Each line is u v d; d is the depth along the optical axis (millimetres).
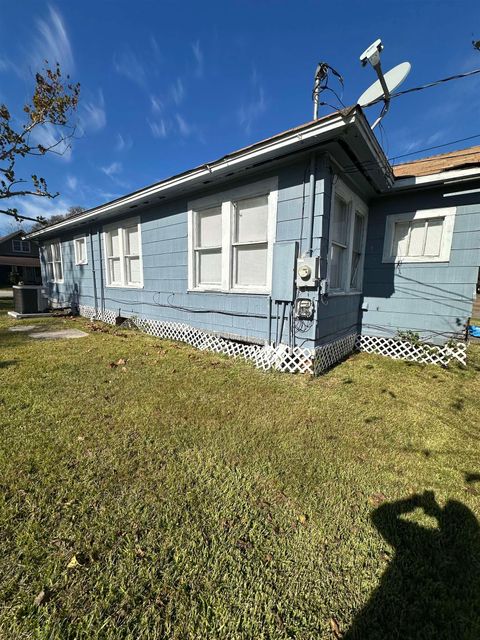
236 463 2111
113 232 7520
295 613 1170
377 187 4809
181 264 5660
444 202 4859
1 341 5750
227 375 3973
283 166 3975
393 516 1679
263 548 1447
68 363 4281
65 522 1537
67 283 9883
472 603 1226
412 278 5250
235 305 4805
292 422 2758
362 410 3082
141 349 5223
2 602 1160
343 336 5125
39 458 2062
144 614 1140
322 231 3730
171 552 1402
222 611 1163
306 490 1864
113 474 1934
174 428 2555
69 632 1070
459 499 1830
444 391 3688
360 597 1238
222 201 4742
